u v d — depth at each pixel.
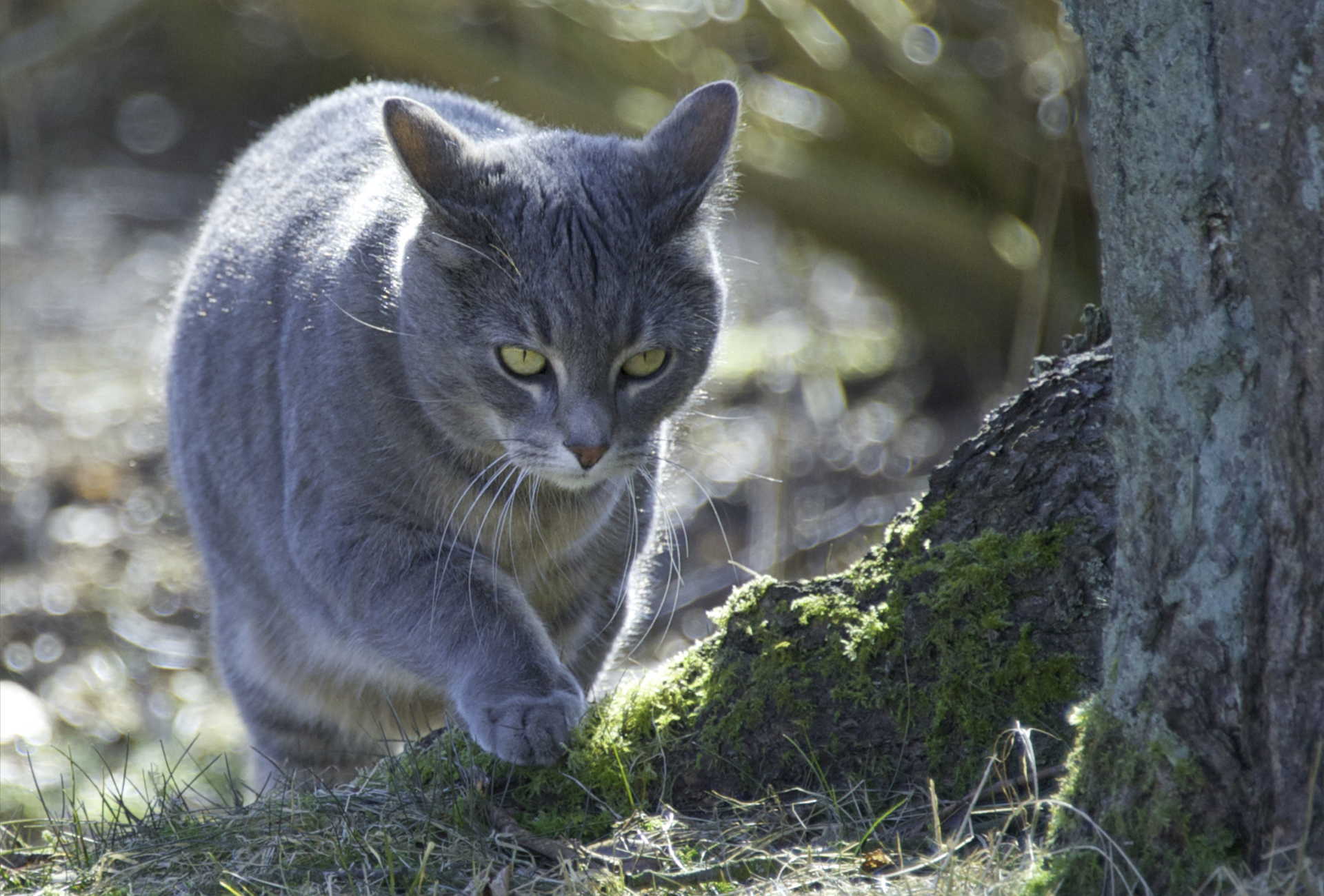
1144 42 3.70
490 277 5.92
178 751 9.91
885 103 14.04
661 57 13.86
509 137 7.11
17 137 19.12
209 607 8.70
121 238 18.98
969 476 5.42
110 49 21.67
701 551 12.82
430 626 6.12
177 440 7.96
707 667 5.47
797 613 5.39
